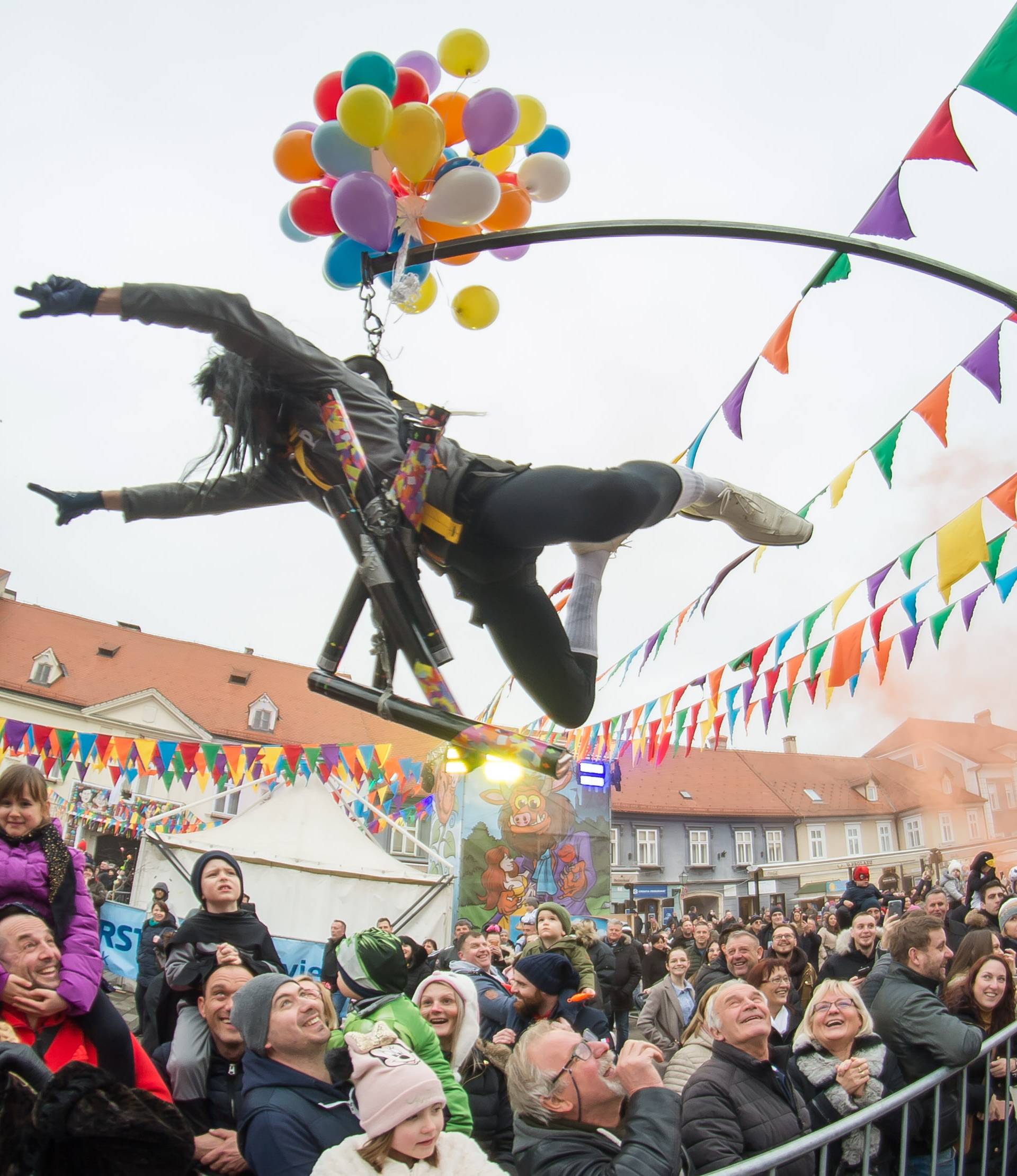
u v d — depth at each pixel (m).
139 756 12.47
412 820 21.92
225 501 2.02
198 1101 2.99
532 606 2.07
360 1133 2.45
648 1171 2.16
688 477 2.02
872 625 6.12
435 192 2.05
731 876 36.66
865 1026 3.20
